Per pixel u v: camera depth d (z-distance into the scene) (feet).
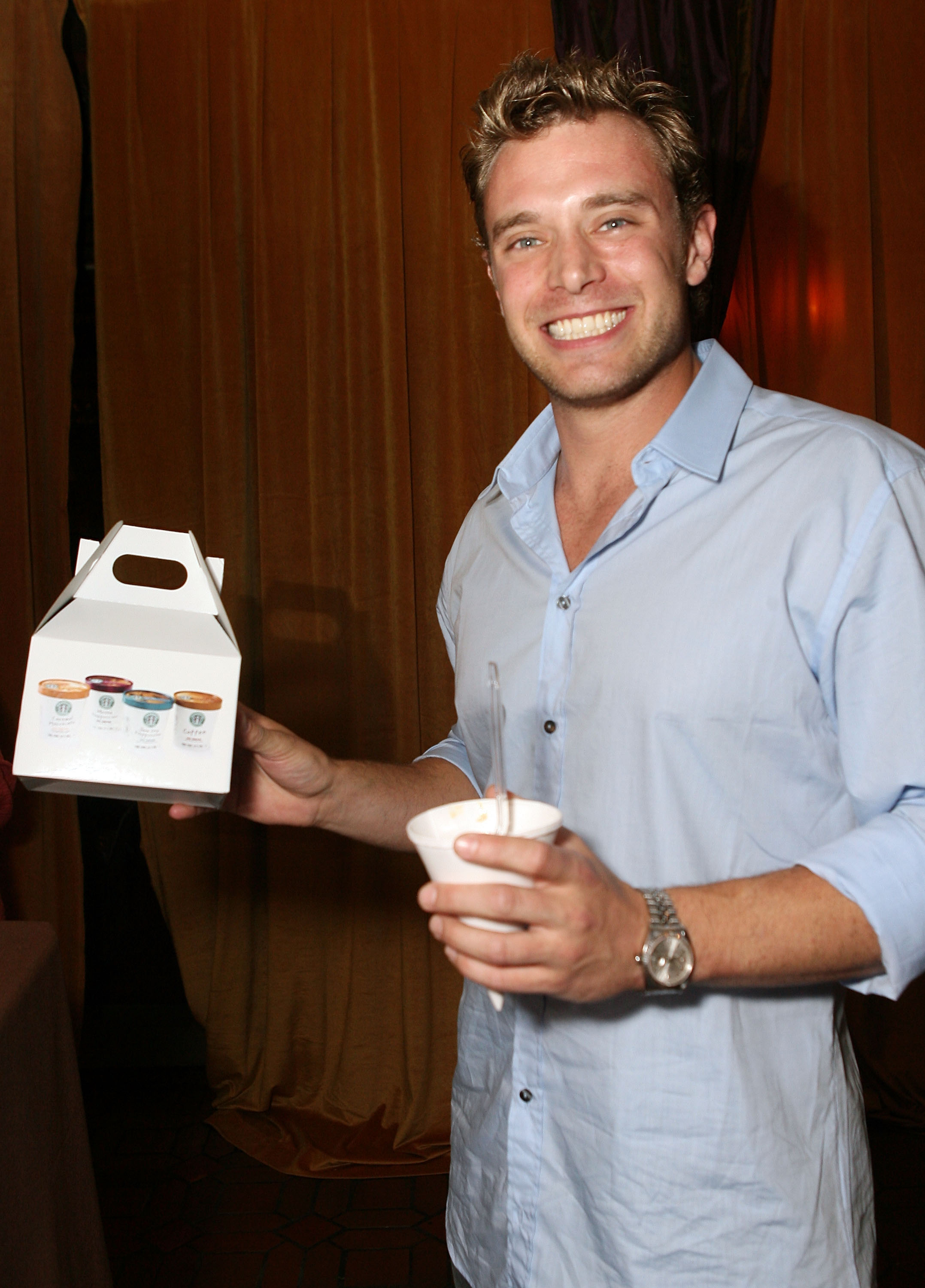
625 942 2.13
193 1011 8.62
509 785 3.27
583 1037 2.89
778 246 8.15
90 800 9.28
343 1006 8.50
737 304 8.33
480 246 3.56
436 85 8.00
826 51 8.03
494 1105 3.20
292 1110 8.48
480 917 1.95
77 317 8.79
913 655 2.53
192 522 8.37
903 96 8.05
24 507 8.09
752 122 7.66
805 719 2.75
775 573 2.76
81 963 8.43
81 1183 4.27
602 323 3.08
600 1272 2.89
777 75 8.06
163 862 8.45
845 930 2.27
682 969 2.16
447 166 8.05
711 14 7.48
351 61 7.99
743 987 2.33
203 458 8.29
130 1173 7.77
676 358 3.23
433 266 8.19
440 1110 8.24
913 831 2.37
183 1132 8.32
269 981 8.50
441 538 8.33
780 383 8.22
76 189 8.14
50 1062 4.06
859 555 2.64
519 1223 3.05
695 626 2.83
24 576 8.13
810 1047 2.81
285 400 8.17
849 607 2.64
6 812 7.25
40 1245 3.69
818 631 2.70
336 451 8.25
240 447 8.23
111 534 3.26
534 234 3.12
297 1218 7.25
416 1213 7.30
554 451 3.57
